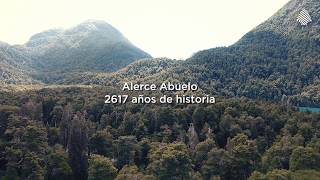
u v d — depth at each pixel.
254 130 170.38
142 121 176.12
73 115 173.38
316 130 164.88
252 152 141.00
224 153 138.12
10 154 126.38
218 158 137.12
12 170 124.62
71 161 140.50
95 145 153.25
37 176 122.88
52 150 139.50
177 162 127.94
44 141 141.62
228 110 181.50
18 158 127.38
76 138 143.75
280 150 139.25
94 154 142.12
